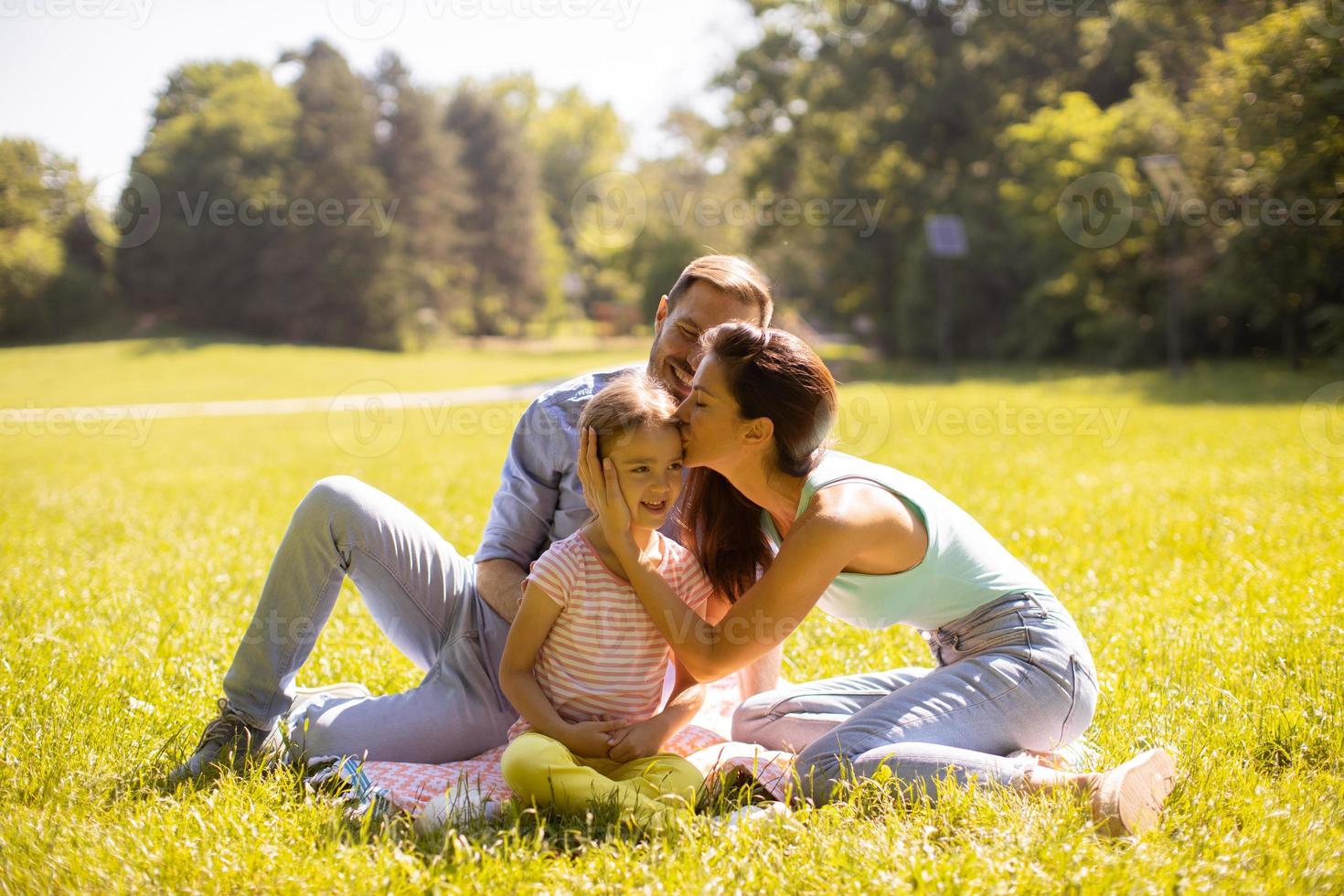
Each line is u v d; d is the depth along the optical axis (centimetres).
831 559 288
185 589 596
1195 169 2328
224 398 3347
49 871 248
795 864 247
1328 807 277
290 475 1285
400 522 327
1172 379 2441
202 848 258
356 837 270
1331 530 646
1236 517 718
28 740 339
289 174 5391
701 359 305
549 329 7306
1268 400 1859
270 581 323
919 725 292
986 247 3731
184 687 407
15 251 4925
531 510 340
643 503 295
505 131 6750
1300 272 2181
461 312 6147
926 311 3831
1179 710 358
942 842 255
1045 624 311
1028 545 666
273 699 324
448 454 1481
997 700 298
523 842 258
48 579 633
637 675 304
